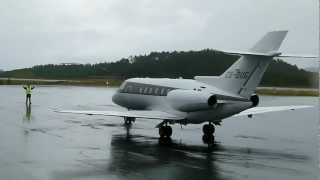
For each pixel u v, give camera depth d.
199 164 15.38
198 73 94.75
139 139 21.19
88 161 15.48
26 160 15.41
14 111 34.03
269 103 47.19
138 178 13.16
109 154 16.97
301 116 35.62
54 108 37.25
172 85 23.31
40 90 70.94
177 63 100.56
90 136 21.83
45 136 21.33
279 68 97.50
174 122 21.95
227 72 21.19
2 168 14.12
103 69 133.62
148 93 24.70
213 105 19.78
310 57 18.98
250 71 20.25
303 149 18.86
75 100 47.75
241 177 13.48
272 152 18.00
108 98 51.56
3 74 147.75
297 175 13.81
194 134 23.20
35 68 150.50
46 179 12.82
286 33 19.22
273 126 27.88
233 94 20.80
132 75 114.94
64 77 136.00
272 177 13.51
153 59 109.12
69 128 24.73
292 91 78.75
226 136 22.84
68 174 13.47
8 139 20.12
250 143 20.47
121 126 26.41
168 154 17.27
